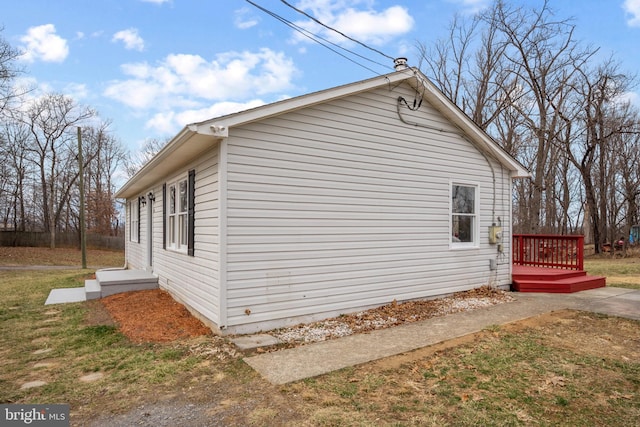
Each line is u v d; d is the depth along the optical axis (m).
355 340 4.93
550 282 8.41
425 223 7.25
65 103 29.56
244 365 4.04
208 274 5.50
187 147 5.55
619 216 22.91
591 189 19.80
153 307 7.02
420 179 7.19
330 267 5.97
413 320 5.96
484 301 7.24
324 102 5.94
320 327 5.51
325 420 2.87
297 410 3.04
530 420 2.88
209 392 3.42
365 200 6.40
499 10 19.00
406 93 7.03
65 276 13.15
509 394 3.33
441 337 5.02
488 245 8.34
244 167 5.18
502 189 8.70
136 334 5.36
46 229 30.33
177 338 5.10
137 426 2.85
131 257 13.96
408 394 3.33
